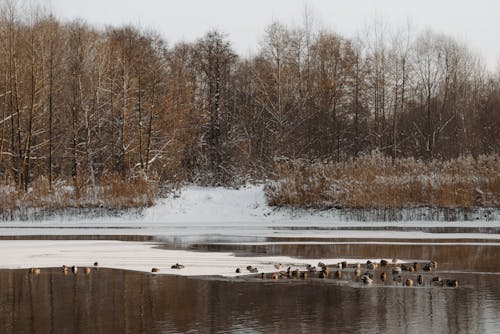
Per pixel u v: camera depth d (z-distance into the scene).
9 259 26.42
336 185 48.50
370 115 72.38
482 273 22.95
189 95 61.09
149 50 63.34
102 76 60.50
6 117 56.22
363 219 46.69
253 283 20.83
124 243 32.47
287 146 63.12
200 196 51.66
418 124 77.12
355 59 69.81
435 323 15.46
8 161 57.44
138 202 48.97
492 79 88.31
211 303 17.72
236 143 65.38
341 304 17.61
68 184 51.00
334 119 67.38
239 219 48.25
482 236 36.03
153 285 20.42
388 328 14.98
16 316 16.36
